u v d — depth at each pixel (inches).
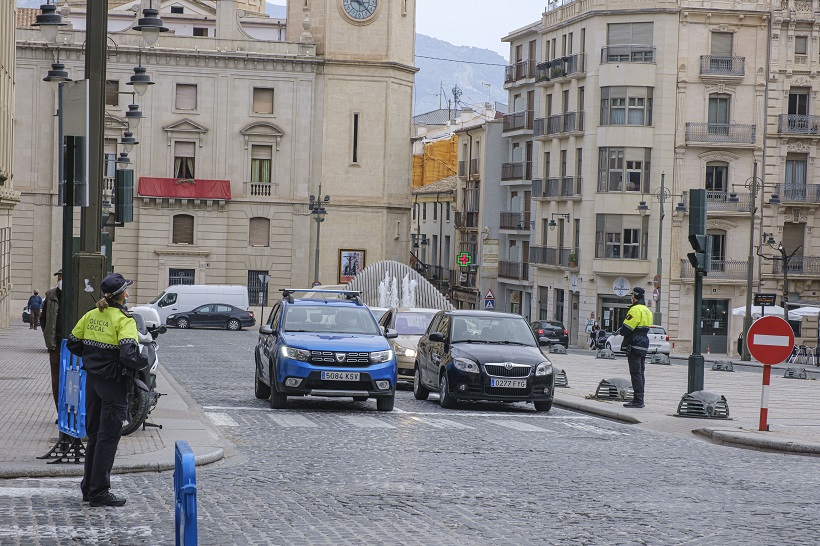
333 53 3095.5
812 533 408.5
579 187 2874.0
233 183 3048.7
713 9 2748.5
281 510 433.4
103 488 431.8
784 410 904.9
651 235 2758.4
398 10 3142.2
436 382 925.2
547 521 421.1
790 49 2795.3
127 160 1576.0
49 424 652.1
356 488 487.8
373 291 2113.7
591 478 531.2
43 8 936.9
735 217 2780.5
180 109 3014.3
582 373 1370.6
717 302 2805.1
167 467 523.2
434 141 4311.0
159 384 979.9
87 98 535.8
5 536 375.9
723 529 412.5
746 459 622.2
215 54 3006.9
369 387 832.9
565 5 3009.4
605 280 2800.2
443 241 3909.9
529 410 916.0
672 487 509.0
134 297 3011.8
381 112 3122.5
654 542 387.5
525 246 3267.7
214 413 800.9
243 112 3043.8
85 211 554.6
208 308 2783.0
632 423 818.2
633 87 2760.8
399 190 3164.4
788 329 727.7
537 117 3154.5
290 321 883.4
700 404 821.2
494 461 582.9
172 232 3021.7
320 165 3097.9
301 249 3080.7
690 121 2760.8
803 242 2829.7
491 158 3430.1
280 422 754.2
